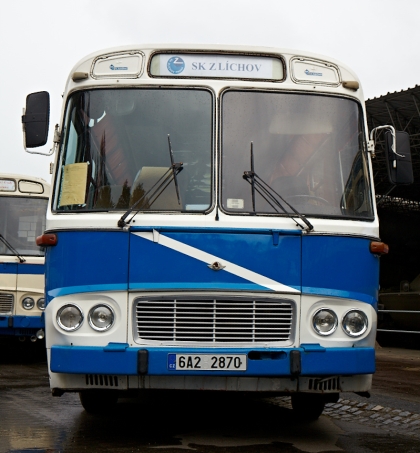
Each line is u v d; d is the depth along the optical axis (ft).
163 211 21.88
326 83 23.84
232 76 23.29
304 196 22.47
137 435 22.79
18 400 30.27
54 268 22.07
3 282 47.73
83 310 21.38
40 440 21.89
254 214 21.91
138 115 23.09
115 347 20.72
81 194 22.59
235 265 21.27
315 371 20.85
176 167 22.35
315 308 21.52
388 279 122.83
